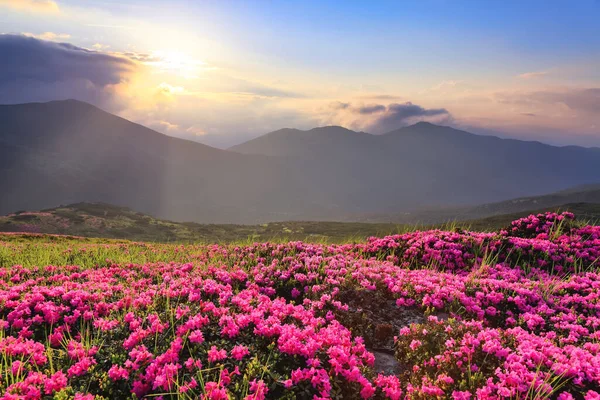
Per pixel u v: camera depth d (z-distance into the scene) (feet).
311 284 38.81
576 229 60.03
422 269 48.93
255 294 34.86
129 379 21.68
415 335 27.94
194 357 23.38
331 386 21.15
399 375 25.32
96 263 55.01
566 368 21.62
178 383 21.09
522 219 66.49
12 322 29.53
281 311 29.53
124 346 24.32
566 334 29.81
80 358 23.29
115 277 45.68
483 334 25.57
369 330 30.58
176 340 23.72
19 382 19.99
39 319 29.40
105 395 21.13
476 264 47.98
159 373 21.48
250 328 26.84
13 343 24.54
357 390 21.57
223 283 39.52
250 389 19.95
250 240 65.51
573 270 47.78
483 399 19.63
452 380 21.49
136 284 39.68
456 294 34.37
